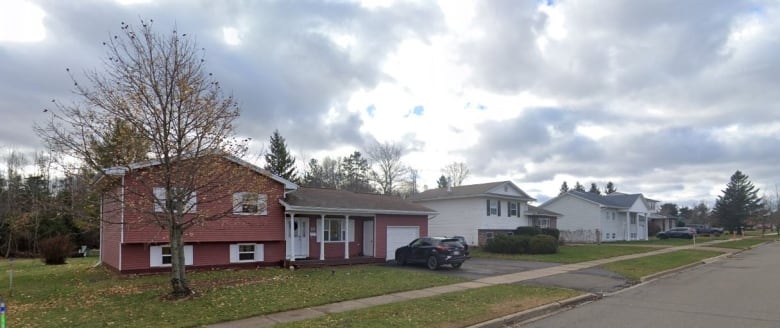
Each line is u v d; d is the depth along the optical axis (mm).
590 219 52875
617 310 12086
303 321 10219
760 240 54000
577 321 10750
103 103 13969
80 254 36000
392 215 27328
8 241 36812
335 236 26000
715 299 13711
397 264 24188
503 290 14859
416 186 77938
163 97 13016
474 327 9992
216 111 14344
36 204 14906
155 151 13172
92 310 11438
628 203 57656
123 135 12789
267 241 22438
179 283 13039
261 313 11117
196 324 10031
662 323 10383
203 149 13430
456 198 39875
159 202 13156
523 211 43344
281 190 23016
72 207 13844
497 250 32156
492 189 38938
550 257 28172
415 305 12086
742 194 81938
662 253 31734
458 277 18328
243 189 15453
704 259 28688
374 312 11125
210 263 20781
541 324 10508
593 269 21719
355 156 80000
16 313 11242
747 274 20578
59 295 13820
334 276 18297
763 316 11109
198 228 20250
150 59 12836
